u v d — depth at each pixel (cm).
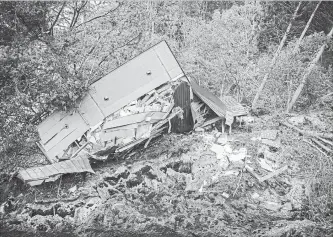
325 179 1020
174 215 956
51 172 1000
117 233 922
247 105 1559
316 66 1628
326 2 1861
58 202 980
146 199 996
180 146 1118
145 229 927
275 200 980
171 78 1150
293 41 1822
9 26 1067
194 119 1162
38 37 1155
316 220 944
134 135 1086
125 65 1176
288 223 928
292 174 1045
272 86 1594
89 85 1167
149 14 1802
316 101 1550
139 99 1141
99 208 973
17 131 1048
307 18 1928
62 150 1080
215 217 946
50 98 1091
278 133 1198
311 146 1151
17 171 1020
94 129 1102
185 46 1902
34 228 941
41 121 1157
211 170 1046
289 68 1609
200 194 993
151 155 1105
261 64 1695
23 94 1020
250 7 1906
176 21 1966
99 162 1096
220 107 1222
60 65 1095
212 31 1819
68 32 1257
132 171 1055
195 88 1206
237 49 1769
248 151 1110
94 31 1461
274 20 1930
